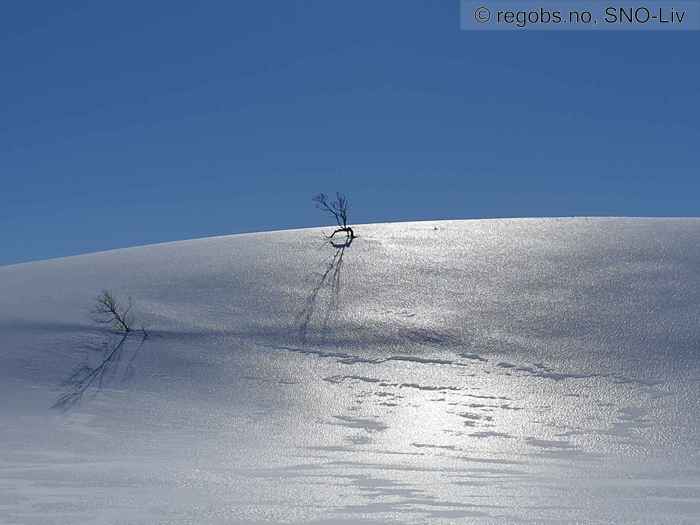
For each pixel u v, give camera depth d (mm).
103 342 26562
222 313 29250
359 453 17391
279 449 17641
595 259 33938
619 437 19250
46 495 12492
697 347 25609
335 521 10992
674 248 35219
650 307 28859
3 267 41531
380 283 31750
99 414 20547
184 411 20984
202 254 37875
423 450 17906
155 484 13516
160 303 30422
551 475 15352
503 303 29594
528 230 38781
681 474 15727
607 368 24375
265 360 25156
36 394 22219
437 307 29328
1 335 27469
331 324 28094
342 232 39562
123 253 41062
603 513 11742
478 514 11562
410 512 11609
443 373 24250
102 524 10656
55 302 31250
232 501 12180
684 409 21250
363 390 22938
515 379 23766
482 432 19656
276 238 39719
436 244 36562
